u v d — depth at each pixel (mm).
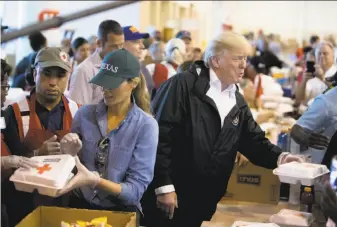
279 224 2756
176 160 3158
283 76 8883
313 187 3041
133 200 2434
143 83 2631
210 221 2920
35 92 2811
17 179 2094
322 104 3107
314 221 2832
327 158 3154
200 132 3090
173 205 3076
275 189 3330
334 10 16703
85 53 5859
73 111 2854
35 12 9750
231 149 3156
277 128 4672
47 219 2270
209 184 3170
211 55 3105
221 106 3119
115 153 2482
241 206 3273
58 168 2117
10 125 2676
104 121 2527
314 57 6012
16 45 7406
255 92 6348
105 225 2199
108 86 2443
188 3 13852
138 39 4449
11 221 2539
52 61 2740
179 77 3148
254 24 17234
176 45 6164
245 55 3072
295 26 17062
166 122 3064
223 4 16859
